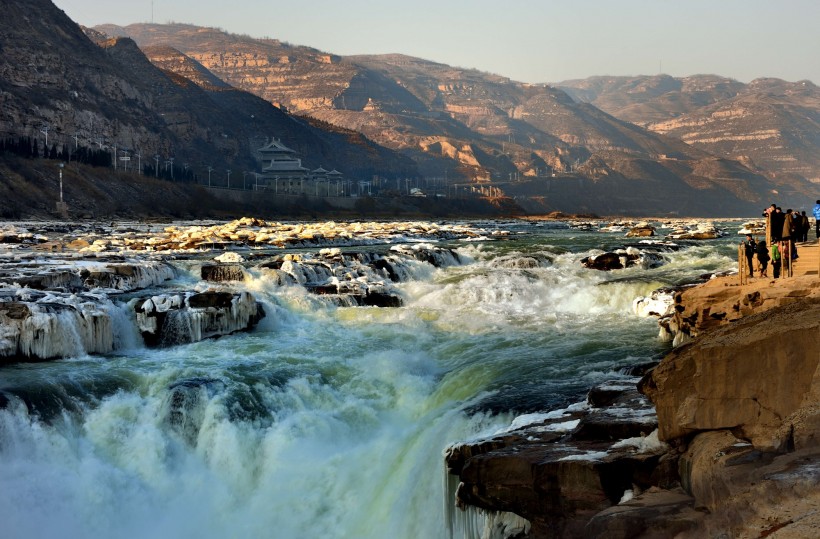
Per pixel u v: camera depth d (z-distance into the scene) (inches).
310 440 1176.2
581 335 1547.7
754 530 545.6
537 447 807.7
